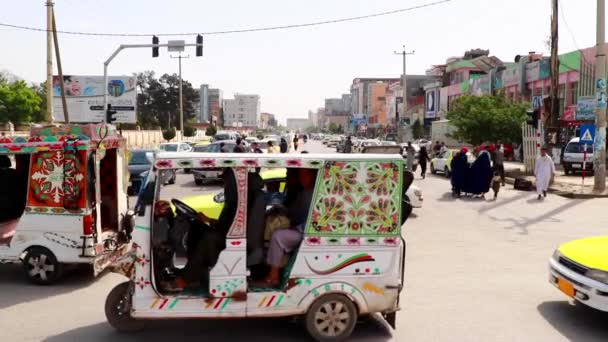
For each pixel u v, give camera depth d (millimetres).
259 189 5949
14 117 59406
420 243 11242
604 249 6703
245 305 5586
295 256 5645
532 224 13641
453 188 19297
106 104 28141
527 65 43594
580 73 36062
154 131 63656
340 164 5641
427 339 6016
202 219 6320
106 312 6051
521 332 6254
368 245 5719
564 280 6625
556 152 34562
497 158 23188
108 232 8703
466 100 30438
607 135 28906
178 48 26266
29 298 7473
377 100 137500
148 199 5508
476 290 7891
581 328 6395
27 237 8047
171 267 6145
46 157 7992
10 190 9414
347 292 5691
